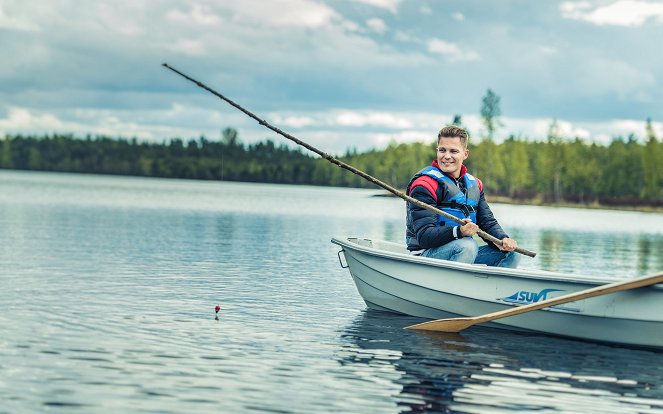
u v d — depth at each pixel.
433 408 5.09
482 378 5.90
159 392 5.25
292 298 9.48
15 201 37.69
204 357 6.24
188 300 9.02
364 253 8.46
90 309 8.20
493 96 97.88
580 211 71.62
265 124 8.45
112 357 6.13
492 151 99.06
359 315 8.41
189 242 17.28
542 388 5.69
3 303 8.41
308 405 5.06
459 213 8.06
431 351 6.73
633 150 104.88
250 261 13.62
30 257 13.06
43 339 6.69
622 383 5.91
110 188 75.00
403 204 70.62
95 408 4.87
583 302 7.16
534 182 105.56
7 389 5.19
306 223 28.25
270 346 6.73
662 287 6.80
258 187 137.12
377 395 5.34
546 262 15.93
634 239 26.45
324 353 6.53
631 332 7.06
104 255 13.72
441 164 8.15
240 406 5.00
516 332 7.65
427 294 8.02
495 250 8.34
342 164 8.20
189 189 88.94
